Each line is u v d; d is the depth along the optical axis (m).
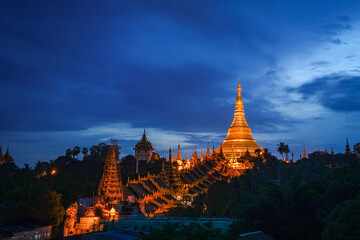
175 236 101.88
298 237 116.31
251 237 94.69
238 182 196.50
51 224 147.75
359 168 133.12
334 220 98.44
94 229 147.62
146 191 185.88
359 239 88.38
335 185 117.00
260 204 119.50
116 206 161.62
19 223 140.38
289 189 129.12
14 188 186.75
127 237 115.00
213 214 174.25
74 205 162.38
